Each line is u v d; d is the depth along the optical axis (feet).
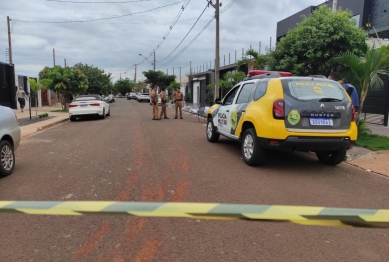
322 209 6.38
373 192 15.71
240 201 14.11
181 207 6.40
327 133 18.08
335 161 20.26
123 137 32.48
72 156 23.40
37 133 37.63
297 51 35.91
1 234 11.00
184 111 78.18
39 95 98.07
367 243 10.59
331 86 19.12
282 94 18.19
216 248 10.14
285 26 65.57
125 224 11.82
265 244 10.41
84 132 37.29
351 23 35.04
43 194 14.96
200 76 114.21
